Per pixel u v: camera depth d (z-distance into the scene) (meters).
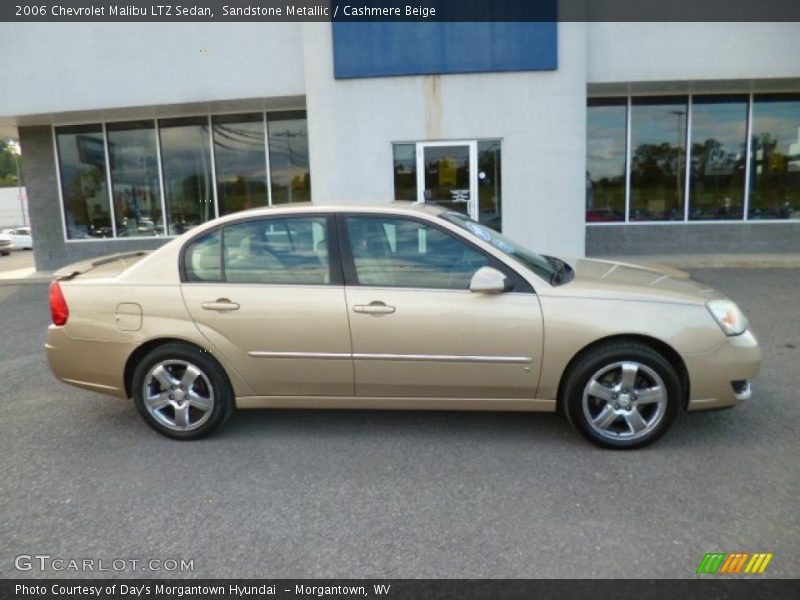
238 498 3.22
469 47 9.35
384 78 9.49
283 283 3.79
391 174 9.73
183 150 12.07
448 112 9.52
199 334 3.82
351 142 9.68
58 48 10.55
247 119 11.78
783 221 11.68
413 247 3.76
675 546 2.71
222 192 12.09
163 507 3.15
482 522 2.94
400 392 3.78
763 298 7.93
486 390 3.71
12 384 5.28
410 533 2.86
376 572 2.59
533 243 9.75
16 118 11.41
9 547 2.83
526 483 3.30
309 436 4.01
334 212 3.86
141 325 3.86
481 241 3.72
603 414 3.64
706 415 4.16
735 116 11.45
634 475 3.36
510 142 9.54
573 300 3.59
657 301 3.59
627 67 10.05
